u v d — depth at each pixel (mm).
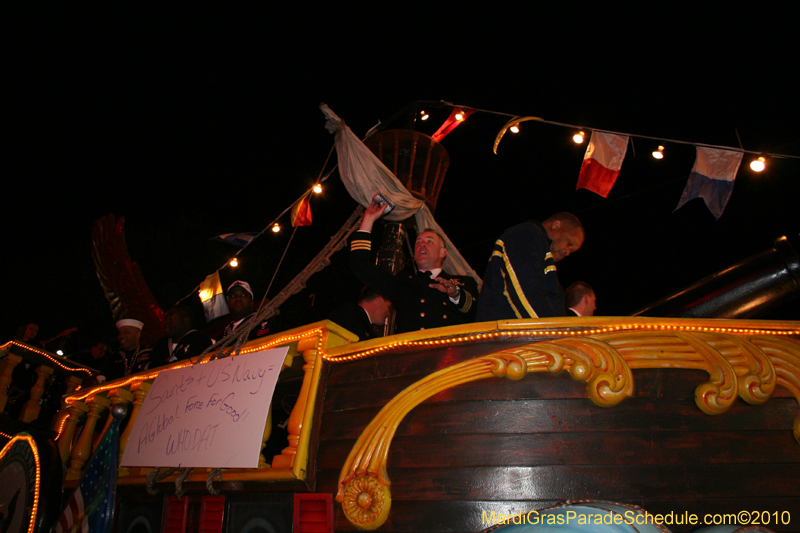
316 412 2535
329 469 2406
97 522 2891
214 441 2674
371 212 3465
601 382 2105
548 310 2596
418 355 2422
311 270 3572
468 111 4496
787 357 2125
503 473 2094
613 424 2086
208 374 3059
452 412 2227
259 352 2838
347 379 2568
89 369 6207
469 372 2254
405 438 2264
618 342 2197
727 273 3264
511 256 2754
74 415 4438
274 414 4129
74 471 4047
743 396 2053
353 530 2248
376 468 2221
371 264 3299
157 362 5039
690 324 2213
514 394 2189
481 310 2762
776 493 1949
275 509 2549
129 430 3646
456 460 2154
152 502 3146
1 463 3980
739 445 2012
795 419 2037
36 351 5898
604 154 3900
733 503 1952
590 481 2031
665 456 2025
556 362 2172
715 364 2100
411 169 4234
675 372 2135
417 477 2186
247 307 5035
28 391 6195
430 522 2111
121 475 3420
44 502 3301
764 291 3162
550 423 2125
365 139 4500
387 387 2426
